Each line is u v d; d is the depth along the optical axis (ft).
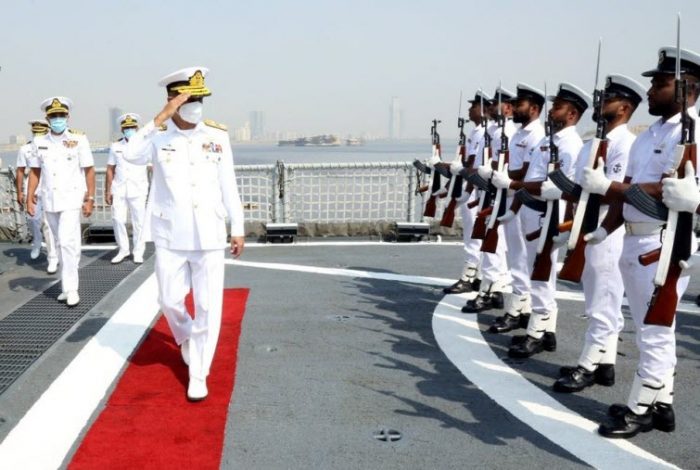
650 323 9.16
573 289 19.93
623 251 10.25
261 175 30.12
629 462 9.11
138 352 13.76
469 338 14.98
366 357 13.55
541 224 13.57
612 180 10.71
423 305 17.92
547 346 14.05
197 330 11.32
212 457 9.17
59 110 17.17
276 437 9.82
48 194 17.24
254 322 16.05
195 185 11.14
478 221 16.10
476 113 19.06
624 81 11.35
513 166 15.97
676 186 8.63
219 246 11.34
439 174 21.08
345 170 30.37
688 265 8.84
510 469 8.91
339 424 10.30
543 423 10.41
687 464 9.05
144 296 18.51
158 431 9.98
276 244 28.07
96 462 8.98
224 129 11.81
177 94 11.06
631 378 12.49
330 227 30.22
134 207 22.91
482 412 10.84
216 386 11.83
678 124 9.68
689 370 12.87
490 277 17.37
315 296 18.79
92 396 11.32
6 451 9.30
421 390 11.78
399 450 9.45
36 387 11.75
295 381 12.13
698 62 9.38
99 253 25.61
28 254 25.76
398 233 28.91
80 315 16.60
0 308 17.30
